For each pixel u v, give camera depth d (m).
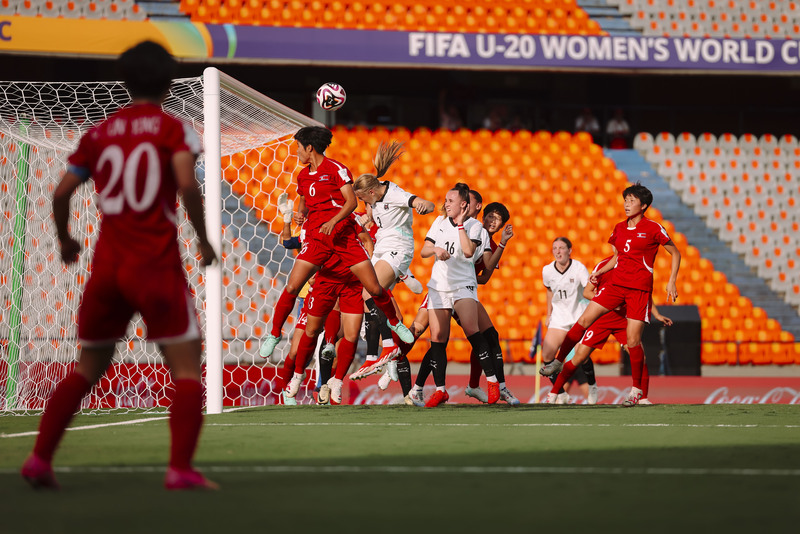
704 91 69.31
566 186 61.91
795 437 16.36
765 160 66.00
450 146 63.22
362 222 27.91
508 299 55.12
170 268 10.20
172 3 62.41
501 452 13.77
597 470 11.77
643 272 27.36
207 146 22.89
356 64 55.47
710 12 68.44
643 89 69.06
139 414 23.20
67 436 16.17
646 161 65.75
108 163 10.27
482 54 56.34
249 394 38.34
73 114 31.50
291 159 55.91
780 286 59.81
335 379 26.55
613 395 41.66
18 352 28.75
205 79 22.94
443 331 25.80
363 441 15.31
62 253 11.41
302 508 8.88
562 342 30.47
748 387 43.47
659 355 44.34
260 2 63.44
